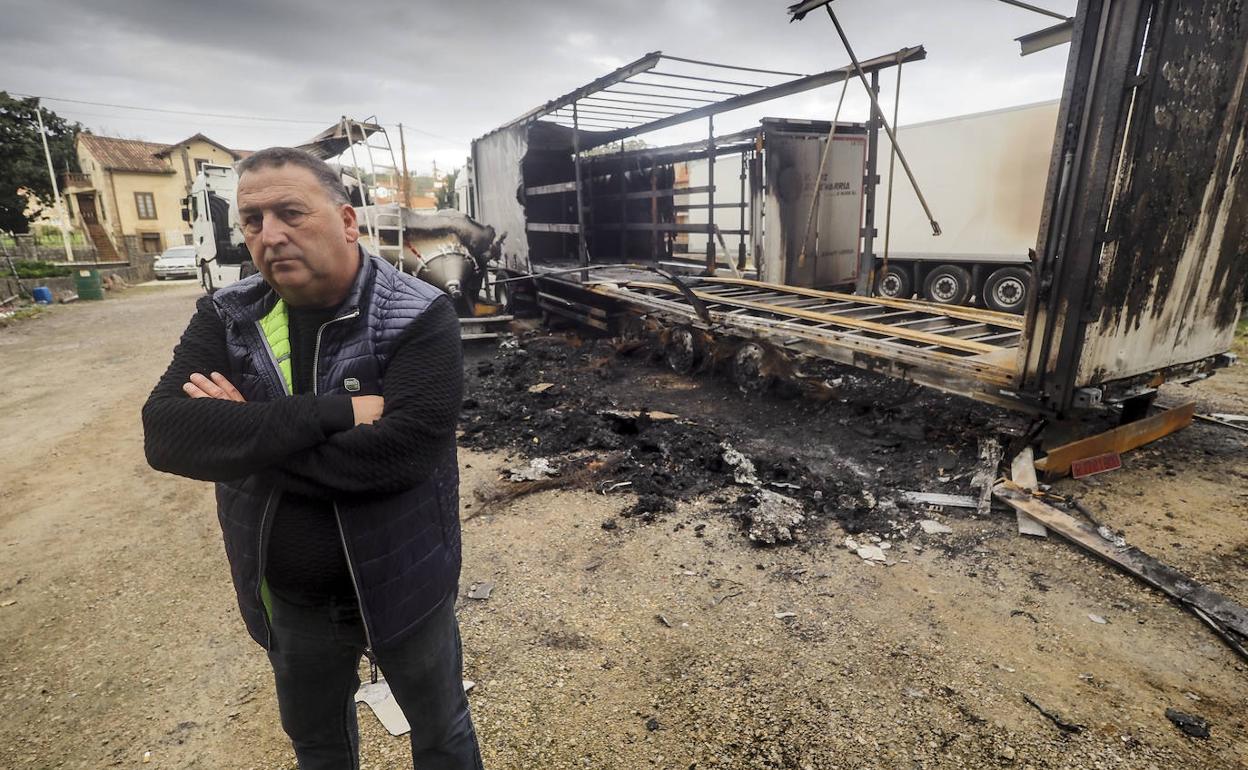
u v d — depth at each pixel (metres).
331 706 1.57
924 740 2.25
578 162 8.37
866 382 5.93
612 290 8.09
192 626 3.09
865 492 4.02
